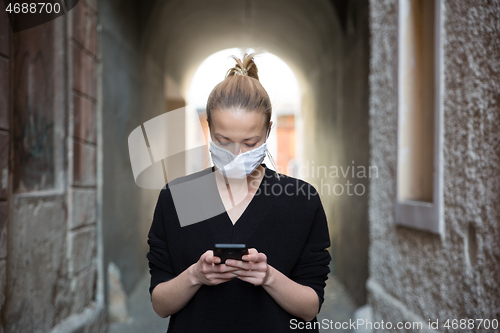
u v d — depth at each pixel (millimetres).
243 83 1196
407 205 2771
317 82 8398
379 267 3420
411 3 2984
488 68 1844
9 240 2332
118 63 4797
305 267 1269
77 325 3186
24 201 2520
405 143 2973
